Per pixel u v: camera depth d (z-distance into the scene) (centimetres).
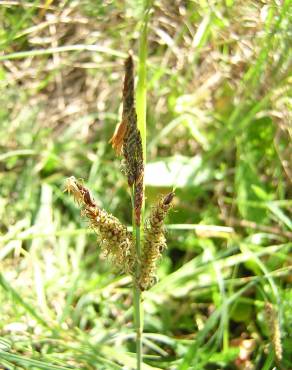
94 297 16
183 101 19
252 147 18
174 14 19
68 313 16
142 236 9
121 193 19
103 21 19
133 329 15
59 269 17
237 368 14
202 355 14
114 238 9
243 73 18
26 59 20
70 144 20
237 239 16
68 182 9
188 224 17
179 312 16
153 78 18
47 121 21
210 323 13
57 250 18
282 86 17
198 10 18
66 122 21
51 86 21
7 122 20
